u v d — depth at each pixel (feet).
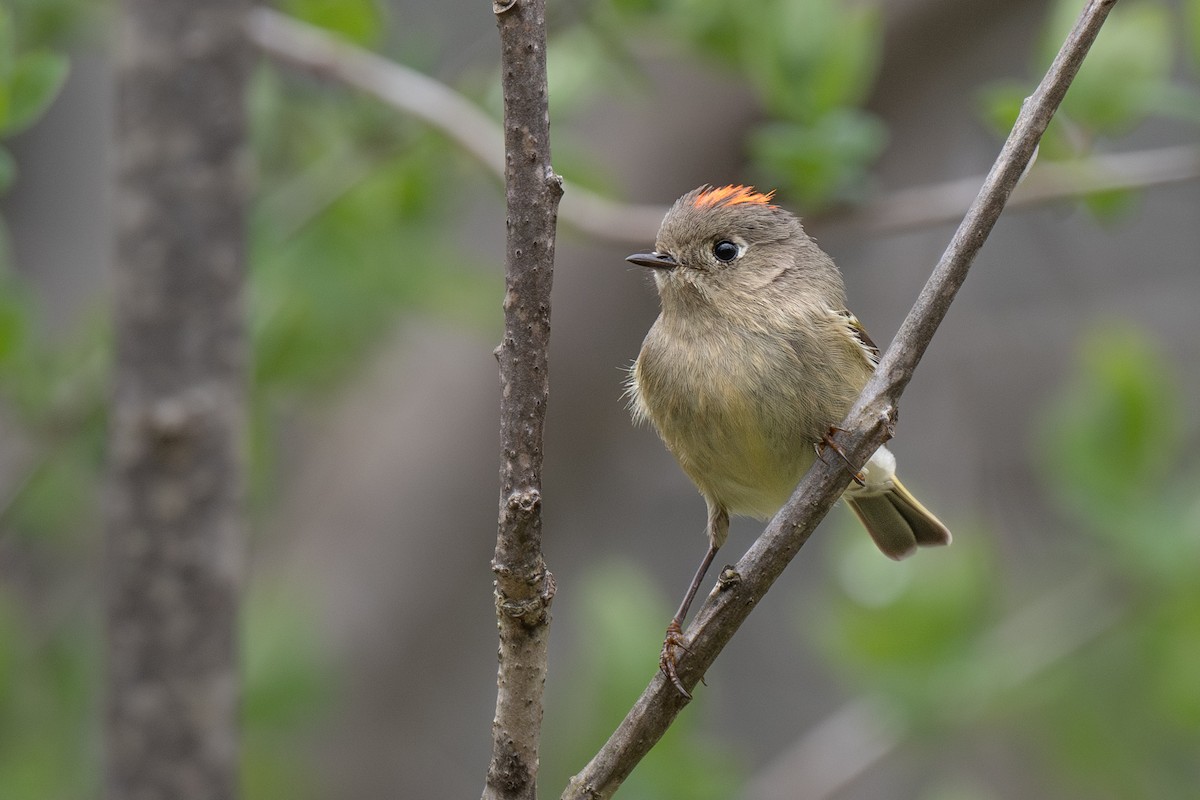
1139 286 55.62
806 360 26.55
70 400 35.47
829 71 32.42
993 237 55.47
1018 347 53.11
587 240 32.68
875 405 19.70
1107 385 38.40
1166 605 37.86
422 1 51.80
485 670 55.06
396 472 43.27
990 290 55.06
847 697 57.31
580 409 42.93
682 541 58.75
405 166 37.47
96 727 37.55
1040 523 50.34
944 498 52.60
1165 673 37.86
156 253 24.14
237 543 24.39
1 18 27.17
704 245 27.81
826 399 26.53
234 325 24.54
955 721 37.32
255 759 39.14
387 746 42.16
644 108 42.29
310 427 45.91
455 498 42.83
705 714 39.45
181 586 23.84
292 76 38.40
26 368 34.50
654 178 42.22
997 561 40.63
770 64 32.73
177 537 23.88
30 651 39.34
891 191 46.11
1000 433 52.24
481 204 49.37
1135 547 37.22
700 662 19.69
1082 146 31.30
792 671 58.65
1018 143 19.20
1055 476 39.99
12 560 44.11
